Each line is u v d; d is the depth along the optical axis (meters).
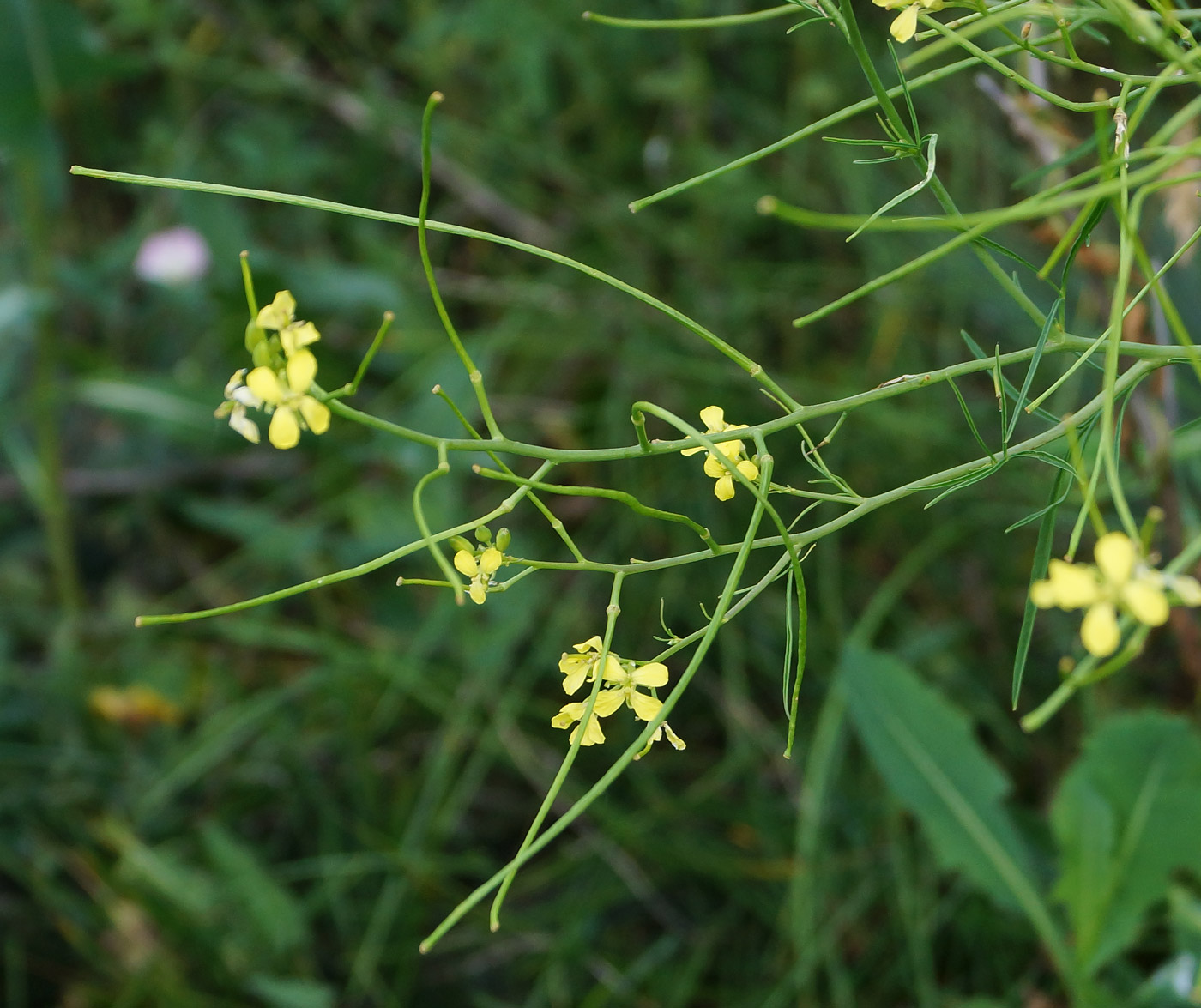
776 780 0.60
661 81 0.77
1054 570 0.23
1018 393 0.29
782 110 0.81
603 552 0.66
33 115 0.62
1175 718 0.47
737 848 0.58
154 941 0.55
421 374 0.70
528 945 0.56
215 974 0.54
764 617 0.64
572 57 0.79
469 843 0.60
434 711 0.63
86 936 0.55
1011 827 0.49
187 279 0.70
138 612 0.67
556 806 0.60
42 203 0.64
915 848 0.56
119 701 0.62
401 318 0.71
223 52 0.84
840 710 0.56
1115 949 0.45
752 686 0.64
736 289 0.73
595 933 0.57
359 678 0.62
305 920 0.56
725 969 0.56
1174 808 0.45
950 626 0.62
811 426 0.68
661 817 0.58
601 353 0.74
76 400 0.74
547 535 0.67
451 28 0.79
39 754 0.59
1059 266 0.62
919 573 0.66
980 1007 0.48
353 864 0.56
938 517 0.66
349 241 0.80
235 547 0.72
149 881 0.55
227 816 0.60
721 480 0.29
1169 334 0.44
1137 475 0.50
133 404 0.65
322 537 0.67
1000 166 0.71
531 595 0.63
